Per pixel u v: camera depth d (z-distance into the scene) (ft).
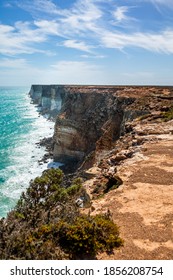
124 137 99.55
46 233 28.50
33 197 42.70
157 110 123.03
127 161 62.90
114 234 30.81
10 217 34.17
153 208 38.75
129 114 133.49
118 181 51.67
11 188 150.82
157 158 61.52
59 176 48.93
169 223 34.60
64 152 201.67
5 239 26.12
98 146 143.54
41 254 25.85
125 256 28.22
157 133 87.76
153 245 30.25
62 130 202.28
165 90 213.87
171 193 43.47
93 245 28.07
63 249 27.55
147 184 47.44
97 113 188.34
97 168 82.33
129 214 37.14
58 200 42.57
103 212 38.06
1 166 191.62
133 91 204.23
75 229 28.37
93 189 58.29
